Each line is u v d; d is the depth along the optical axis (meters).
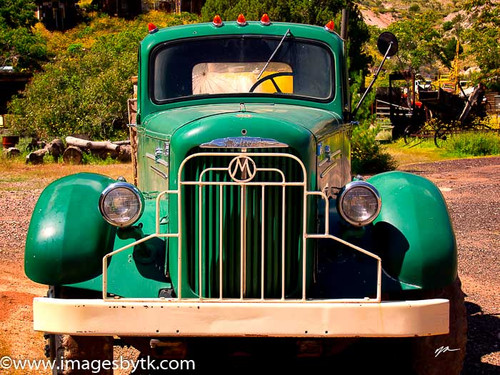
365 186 3.88
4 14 69.25
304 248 3.79
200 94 5.14
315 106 5.13
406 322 3.63
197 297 3.86
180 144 3.80
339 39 5.31
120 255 4.12
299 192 3.81
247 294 3.82
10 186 15.55
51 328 3.65
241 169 3.69
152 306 3.60
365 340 4.86
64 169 19.19
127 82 26.81
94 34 72.19
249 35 5.23
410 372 4.30
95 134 26.64
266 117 3.89
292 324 3.59
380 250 4.08
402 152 25.27
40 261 3.96
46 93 27.84
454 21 118.12
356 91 16.95
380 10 146.25
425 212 4.11
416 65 55.22
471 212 11.86
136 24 74.75
